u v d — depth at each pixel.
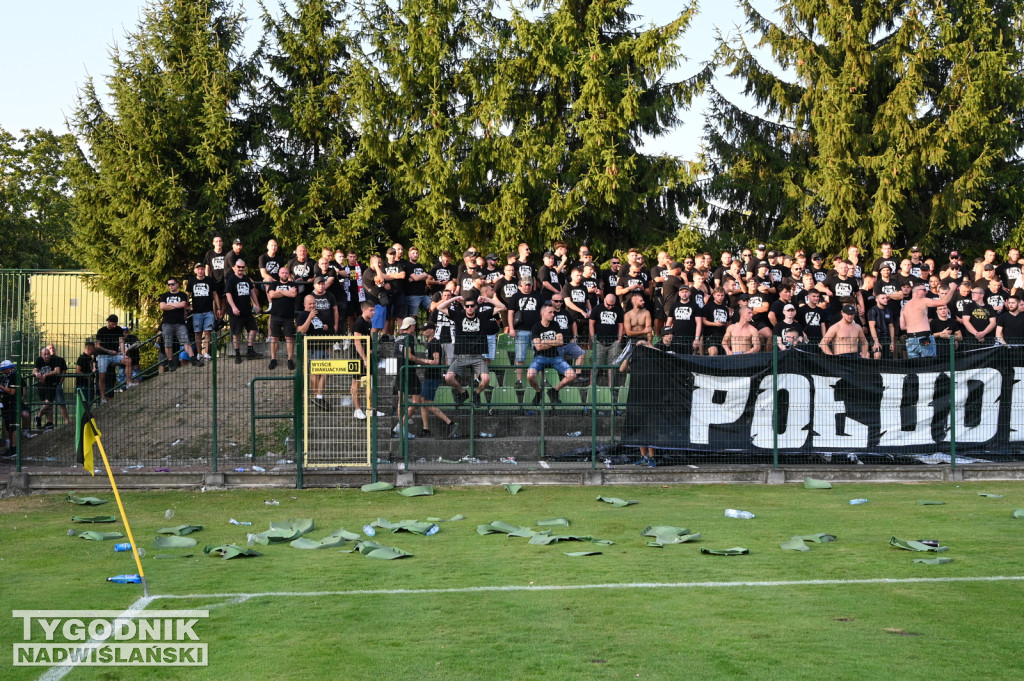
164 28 29.42
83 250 29.83
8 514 11.33
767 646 5.96
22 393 14.93
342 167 27.77
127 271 27.88
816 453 13.90
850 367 13.99
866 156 27.92
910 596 7.14
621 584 7.51
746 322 14.89
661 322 18.72
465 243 26.61
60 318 27.61
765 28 30.36
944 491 12.74
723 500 12.02
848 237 28.23
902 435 14.02
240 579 7.77
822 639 6.10
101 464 14.09
